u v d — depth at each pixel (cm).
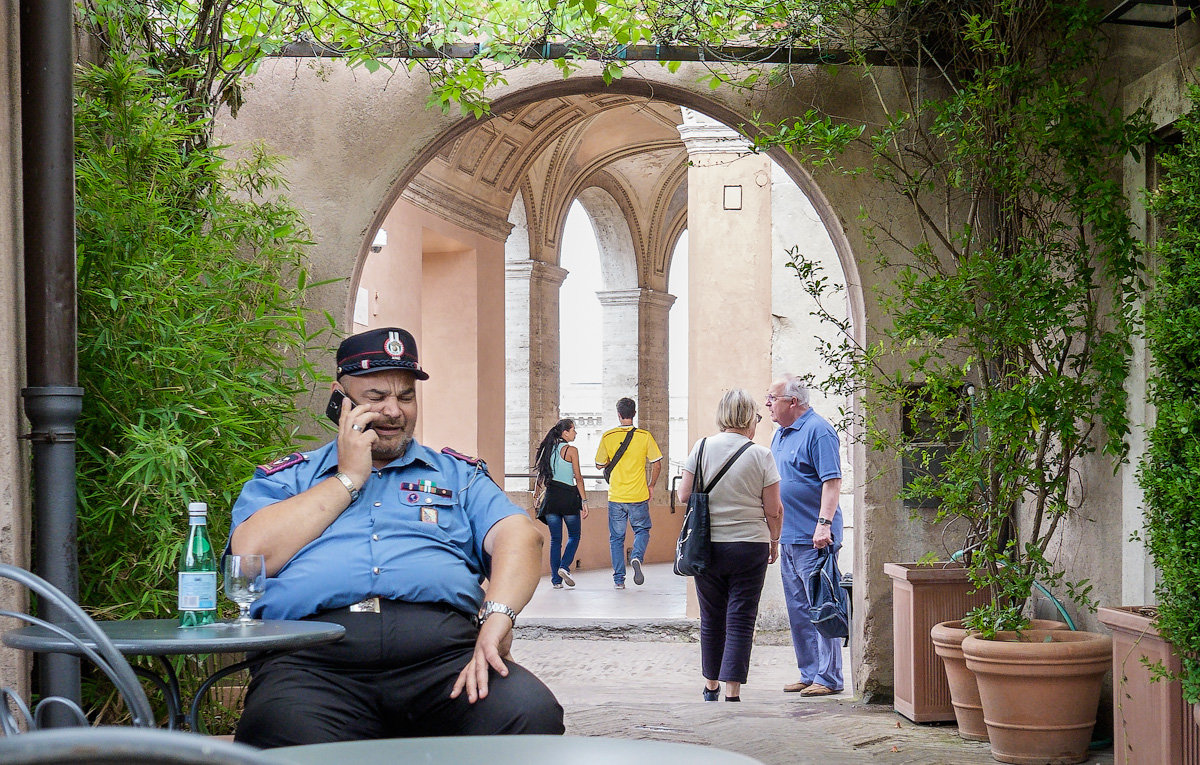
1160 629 441
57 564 404
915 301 555
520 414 1686
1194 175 429
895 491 661
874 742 566
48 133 405
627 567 1772
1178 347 434
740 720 623
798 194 983
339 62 649
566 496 1428
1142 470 446
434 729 331
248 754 92
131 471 414
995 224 616
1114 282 553
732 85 627
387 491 359
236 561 321
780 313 983
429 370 1389
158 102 534
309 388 630
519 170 1441
